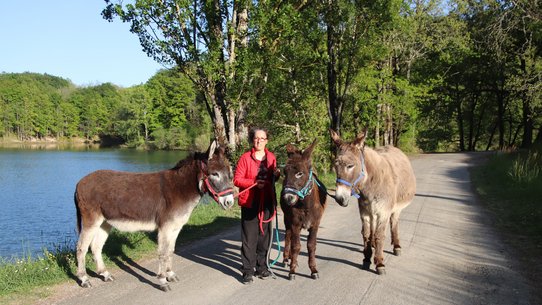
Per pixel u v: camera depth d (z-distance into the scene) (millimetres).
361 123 25516
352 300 4812
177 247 7141
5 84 96750
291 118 17078
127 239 7348
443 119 47219
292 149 5223
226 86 11539
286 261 6184
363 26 16422
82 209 5262
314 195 5297
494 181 15477
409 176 6695
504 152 24844
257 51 11438
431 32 31328
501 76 34875
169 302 4758
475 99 42688
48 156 50469
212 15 11445
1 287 5012
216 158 5129
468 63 36000
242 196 5363
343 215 10148
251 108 12680
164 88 67375
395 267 6016
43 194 22375
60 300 4766
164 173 5422
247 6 11023
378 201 5633
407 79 30312
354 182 5227
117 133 82125
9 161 42781
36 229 14516
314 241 5527
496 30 23328
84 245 5219
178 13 10828
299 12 12516
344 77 19062
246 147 12117
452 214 10062
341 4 14977
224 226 8789
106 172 5480
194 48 10930
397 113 29328
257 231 5426
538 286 5164
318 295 4969
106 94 107375
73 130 93312
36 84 112312
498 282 5348
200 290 5137
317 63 15562
